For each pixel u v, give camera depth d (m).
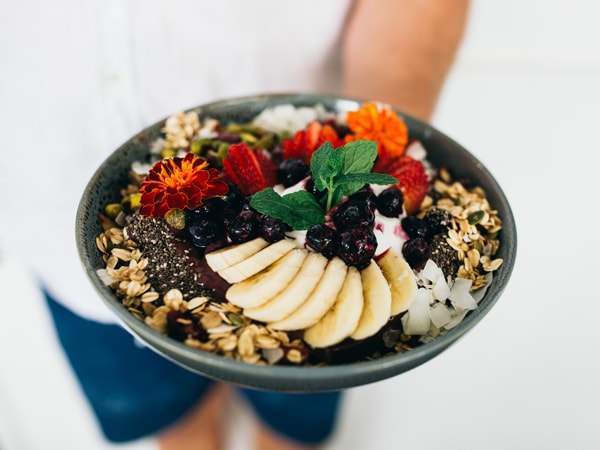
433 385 0.75
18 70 0.48
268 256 0.31
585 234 0.73
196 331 0.29
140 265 0.32
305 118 0.39
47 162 0.52
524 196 0.73
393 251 0.32
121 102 0.50
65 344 0.63
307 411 0.69
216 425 0.78
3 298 0.78
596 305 0.73
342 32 0.53
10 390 0.77
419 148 0.38
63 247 0.56
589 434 0.71
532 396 0.73
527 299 0.73
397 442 0.75
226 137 0.37
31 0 0.45
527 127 0.71
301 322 0.30
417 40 0.49
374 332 0.29
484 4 0.66
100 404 0.67
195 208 0.32
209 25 0.49
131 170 0.36
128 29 0.47
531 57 0.69
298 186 0.33
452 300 0.31
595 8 0.66
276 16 0.51
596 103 0.70
